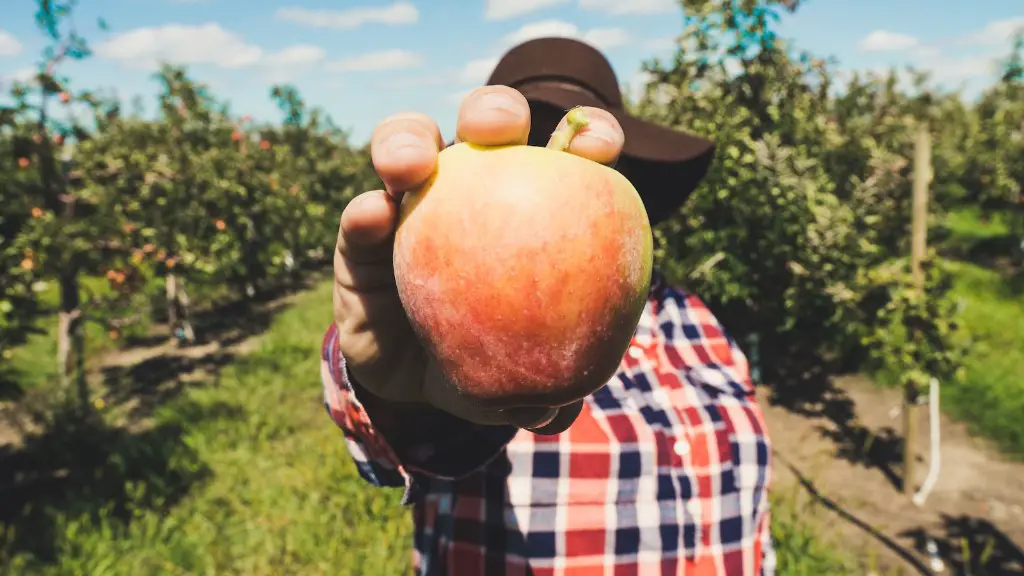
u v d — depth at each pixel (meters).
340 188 14.25
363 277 0.93
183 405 6.45
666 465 1.51
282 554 3.91
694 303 1.92
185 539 4.13
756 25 5.76
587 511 1.45
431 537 1.49
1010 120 14.27
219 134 9.12
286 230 10.94
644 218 0.91
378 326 0.96
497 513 1.43
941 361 4.70
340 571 3.64
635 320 0.88
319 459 5.07
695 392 1.66
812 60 6.06
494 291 0.81
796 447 5.52
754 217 5.45
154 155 8.06
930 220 6.24
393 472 1.33
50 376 6.38
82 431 5.61
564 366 0.83
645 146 1.63
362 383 1.03
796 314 5.66
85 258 6.14
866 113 7.02
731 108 5.76
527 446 1.45
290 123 13.85
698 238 5.63
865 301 5.44
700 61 6.08
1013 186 12.81
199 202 8.27
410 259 0.85
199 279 8.60
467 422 1.23
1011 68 16.06
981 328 7.57
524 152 0.86
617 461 1.47
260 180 9.63
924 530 4.31
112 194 6.89
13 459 5.62
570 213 0.82
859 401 6.32
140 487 4.51
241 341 9.36
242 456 5.20
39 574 3.84
